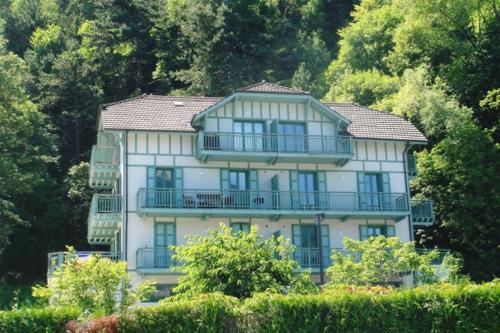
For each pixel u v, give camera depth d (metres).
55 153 55.19
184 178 37.03
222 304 19.47
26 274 51.19
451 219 44.31
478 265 43.88
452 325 20.27
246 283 23.23
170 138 37.25
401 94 50.03
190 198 36.28
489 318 20.34
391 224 39.69
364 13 70.56
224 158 37.44
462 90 52.06
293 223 38.22
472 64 52.88
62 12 70.50
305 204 38.22
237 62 58.81
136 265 34.91
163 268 34.91
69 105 58.38
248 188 38.16
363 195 39.31
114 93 62.25
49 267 34.22
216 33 59.25
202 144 36.66
